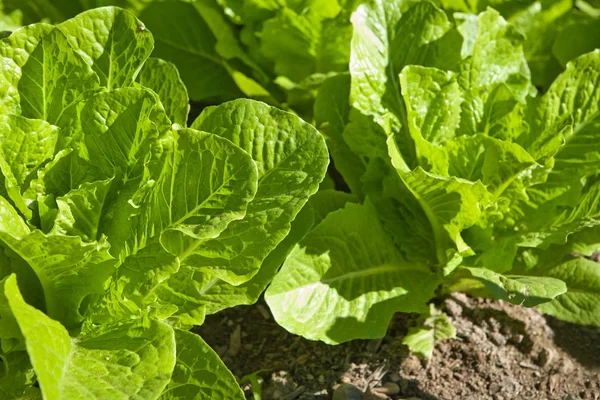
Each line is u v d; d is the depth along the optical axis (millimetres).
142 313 860
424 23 1035
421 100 1002
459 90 1015
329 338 935
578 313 999
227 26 1113
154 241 851
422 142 973
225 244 855
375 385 976
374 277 985
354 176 1044
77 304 874
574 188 1012
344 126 1053
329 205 1020
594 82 1016
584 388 1000
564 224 997
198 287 866
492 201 978
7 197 875
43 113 888
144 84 953
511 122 1008
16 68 873
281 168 867
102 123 876
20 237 813
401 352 1004
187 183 846
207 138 841
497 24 1032
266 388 968
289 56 1105
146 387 801
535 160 980
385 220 1020
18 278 863
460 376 993
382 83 1021
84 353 827
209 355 850
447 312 1039
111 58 905
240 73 1080
